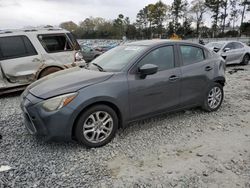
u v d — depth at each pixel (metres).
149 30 80.19
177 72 4.39
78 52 7.58
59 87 3.51
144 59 4.06
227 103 5.92
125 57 4.15
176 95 4.42
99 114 3.64
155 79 4.09
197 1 68.75
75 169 3.12
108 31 81.12
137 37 79.00
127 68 3.90
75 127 3.50
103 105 3.63
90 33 79.56
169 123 4.59
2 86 6.64
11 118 4.96
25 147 3.67
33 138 3.97
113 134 3.79
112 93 3.64
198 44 4.92
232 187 2.77
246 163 3.25
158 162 3.28
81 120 3.48
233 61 12.74
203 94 4.91
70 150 3.58
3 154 3.46
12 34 6.72
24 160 3.31
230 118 4.90
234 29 68.44
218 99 5.27
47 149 3.61
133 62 3.96
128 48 4.45
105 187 2.78
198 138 4.00
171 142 3.85
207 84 4.91
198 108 5.39
